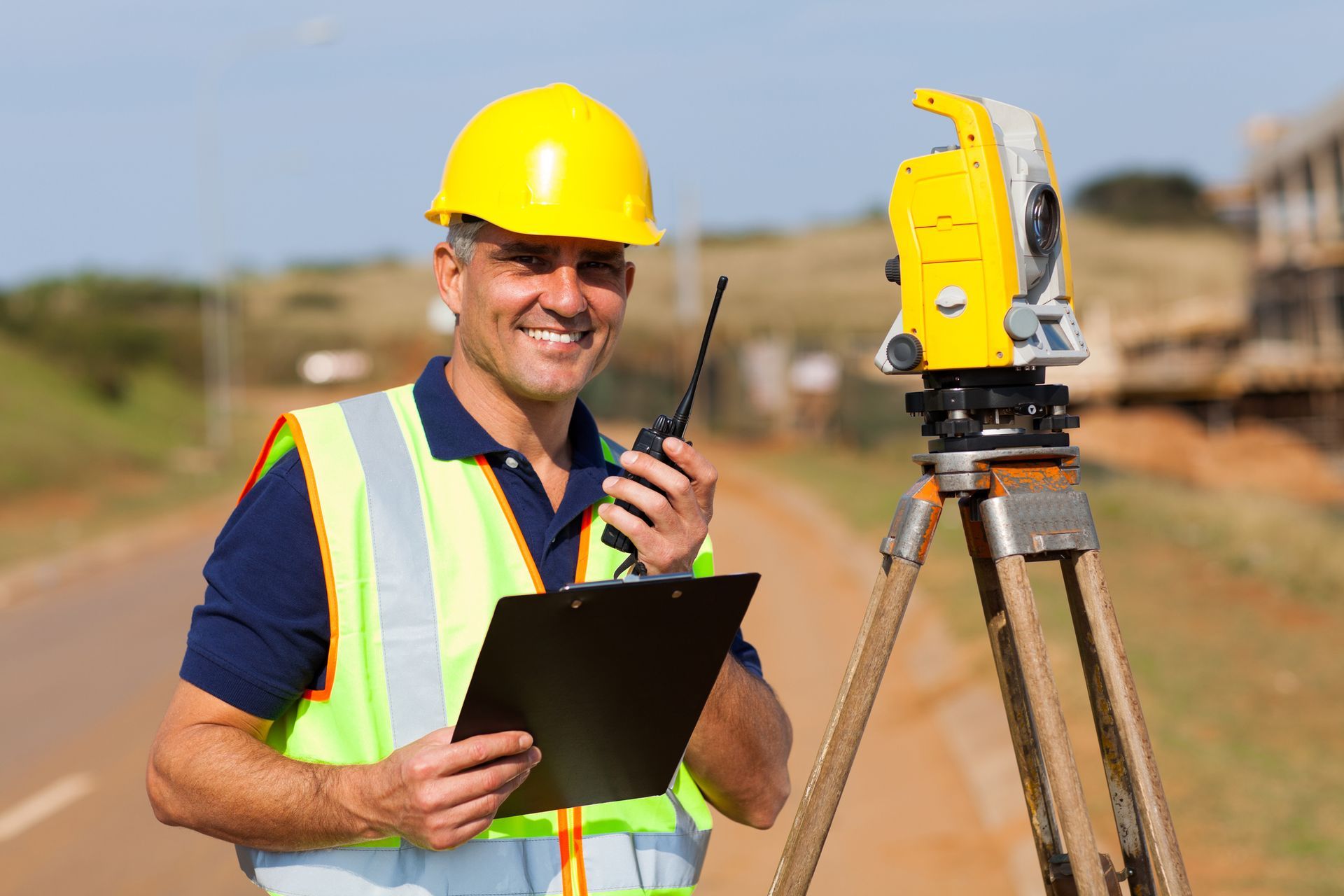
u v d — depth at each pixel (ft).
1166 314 129.08
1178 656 25.62
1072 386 109.81
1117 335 135.95
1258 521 42.14
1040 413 6.60
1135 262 233.76
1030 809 7.13
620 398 138.21
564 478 7.22
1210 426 109.50
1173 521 45.78
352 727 6.37
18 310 136.87
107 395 131.34
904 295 6.61
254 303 227.81
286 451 6.77
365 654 6.41
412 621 6.46
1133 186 289.12
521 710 5.77
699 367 6.58
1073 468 6.68
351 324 204.64
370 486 6.57
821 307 183.21
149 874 17.97
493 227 6.74
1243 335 120.26
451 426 6.82
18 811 21.08
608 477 6.92
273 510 6.43
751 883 16.44
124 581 49.55
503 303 6.70
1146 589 33.53
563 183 6.69
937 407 6.57
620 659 5.84
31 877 17.95
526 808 6.26
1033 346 6.35
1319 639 27.30
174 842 19.29
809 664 30.09
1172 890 6.07
